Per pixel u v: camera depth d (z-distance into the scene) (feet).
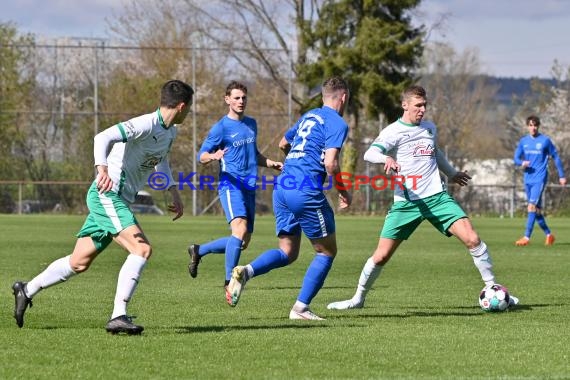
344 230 156.87
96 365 36.60
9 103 219.20
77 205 218.79
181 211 49.65
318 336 44.34
